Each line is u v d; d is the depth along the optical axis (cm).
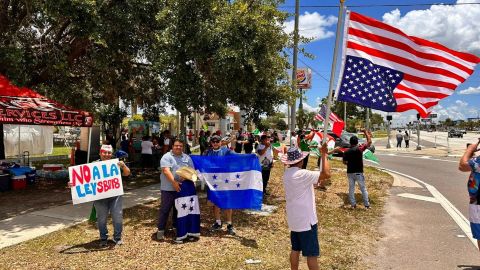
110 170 668
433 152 3353
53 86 1452
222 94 1083
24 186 1254
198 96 1054
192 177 703
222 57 916
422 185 1478
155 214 906
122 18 1066
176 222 741
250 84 1004
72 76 1470
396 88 774
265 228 816
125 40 1143
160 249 660
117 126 2203
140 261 601
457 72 772
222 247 679
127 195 1141
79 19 994
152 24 1148
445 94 774
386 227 862
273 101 1187
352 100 764
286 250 682
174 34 998
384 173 1806
